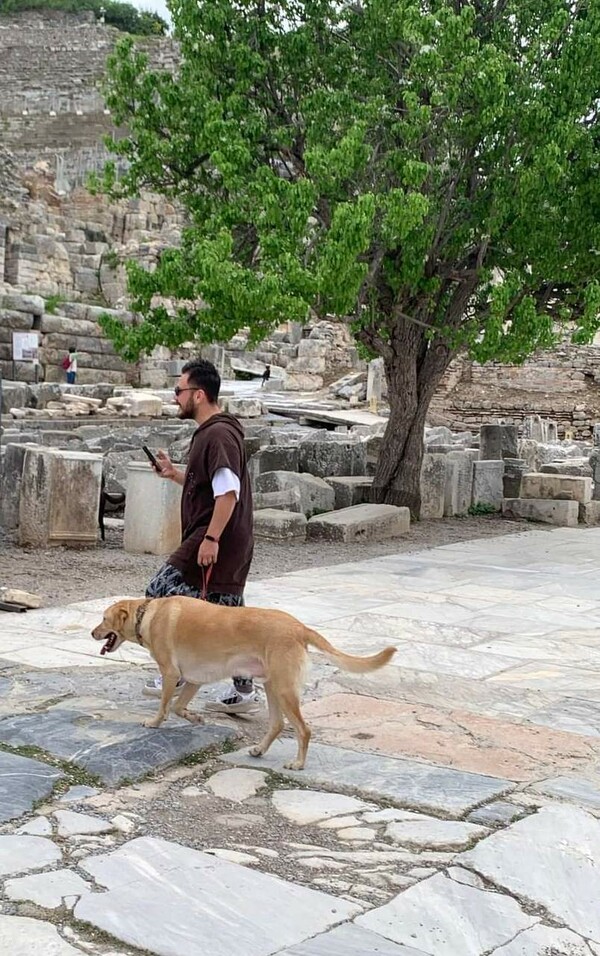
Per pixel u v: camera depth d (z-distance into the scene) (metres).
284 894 3.94
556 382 38.25
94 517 12.95
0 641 8.15
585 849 4.44
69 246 43.28
